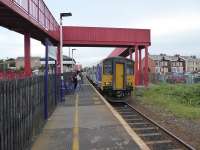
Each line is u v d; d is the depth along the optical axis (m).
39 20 19.42
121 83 25.92
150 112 19.67
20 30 20.50
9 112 6.36
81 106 18.22
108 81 25.80
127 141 9.37
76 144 9.06
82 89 34.00
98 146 8.82
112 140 9.50
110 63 25.81
